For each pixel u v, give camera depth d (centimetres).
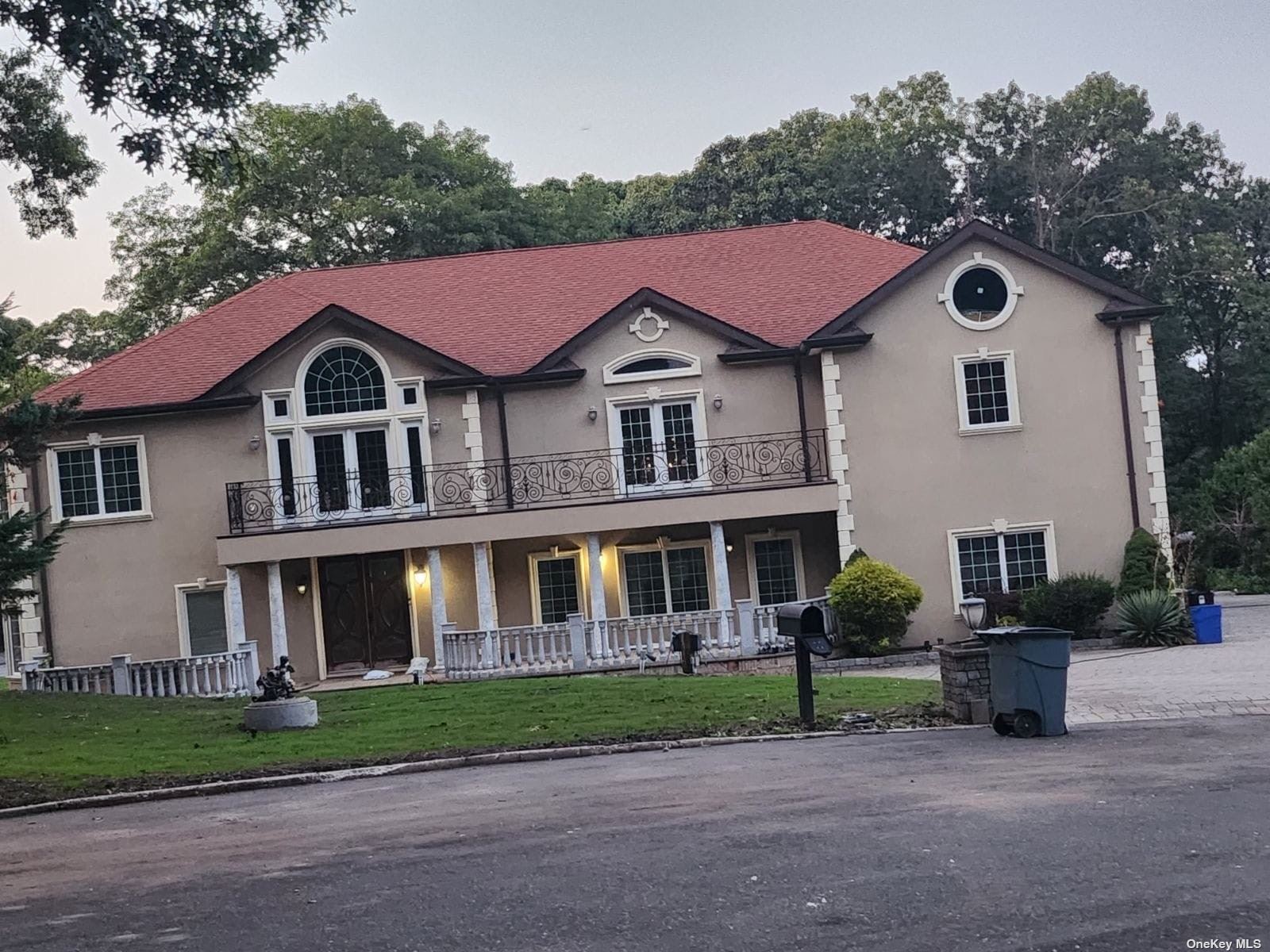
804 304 3016
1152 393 2745
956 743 1456
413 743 1662
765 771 1321
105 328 5231
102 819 1345
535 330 3023
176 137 1909
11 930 855
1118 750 1329
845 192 5597
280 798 1386
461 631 2684
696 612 2705
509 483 2830
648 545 2908
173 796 1457
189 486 2833
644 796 1212
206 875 988
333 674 2858
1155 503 2738
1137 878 803
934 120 5725
